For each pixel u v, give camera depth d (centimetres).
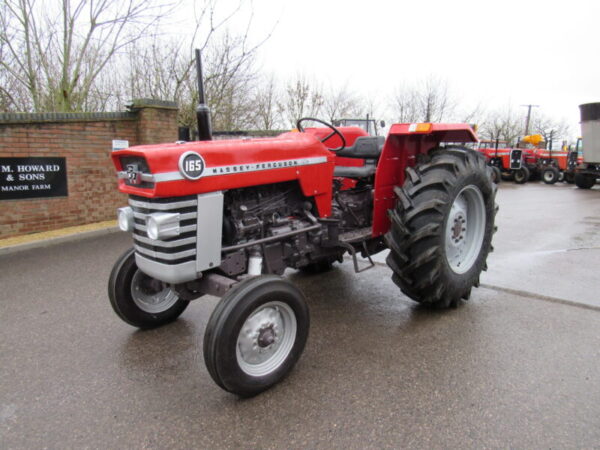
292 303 245
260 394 238
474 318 330
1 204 595
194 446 199
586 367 260
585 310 344
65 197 655
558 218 773
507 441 198
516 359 270
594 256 502
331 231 313
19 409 229
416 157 362
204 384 250
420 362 267
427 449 194
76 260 508
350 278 430
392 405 225
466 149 352
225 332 217
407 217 309
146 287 313
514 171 1656
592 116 1318
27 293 400
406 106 2402
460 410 220
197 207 234
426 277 312
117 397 238
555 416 215
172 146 233
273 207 282
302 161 287
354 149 393
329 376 254
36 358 281
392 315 339
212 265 246
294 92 2044
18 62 867
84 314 351
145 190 226
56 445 201
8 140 590
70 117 640
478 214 361
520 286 398
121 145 696
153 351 289
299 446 197
